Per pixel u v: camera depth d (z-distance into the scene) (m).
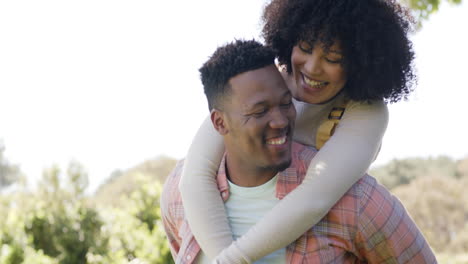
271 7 2.23
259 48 1.92
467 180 17.78
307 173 1.98
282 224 1.87
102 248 6.38
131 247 6.22
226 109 1.91
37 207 6.70
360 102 2.08
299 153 2.10
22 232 6.12
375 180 2.09
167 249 5.88
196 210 2.03
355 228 1.98
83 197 7.02
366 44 1.97
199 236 2.01
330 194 1.91
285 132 1.88
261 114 1.86
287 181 2.01
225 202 2.07
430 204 16.30
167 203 2.30
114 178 16.11
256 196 2.03
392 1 2.10
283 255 1.97
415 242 2.09
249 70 1.87
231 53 1.91
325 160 1.96
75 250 6.39
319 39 1.98
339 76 2.02
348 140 2.00
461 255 13.73
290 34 2.10
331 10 1.97
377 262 2.08
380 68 1.99
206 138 2.15
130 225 6.48
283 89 1.88
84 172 7.14
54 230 6.41
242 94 1.86
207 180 2.07
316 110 2.17
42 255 5.87
